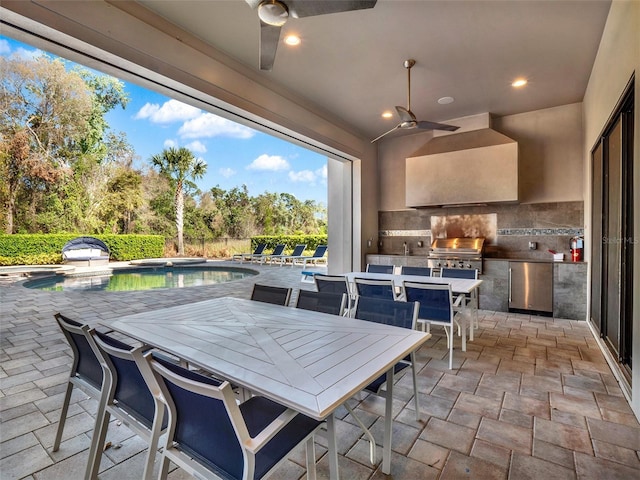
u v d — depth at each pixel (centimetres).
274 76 393
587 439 186
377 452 175
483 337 371
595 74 359
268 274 909
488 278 501
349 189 615
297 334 175
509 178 484
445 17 286
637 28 208
